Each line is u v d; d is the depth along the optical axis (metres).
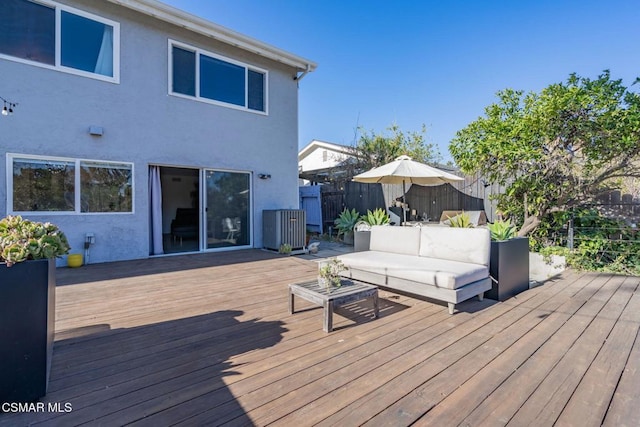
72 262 5.83
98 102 6.20
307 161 19.94
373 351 2.64
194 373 2.30
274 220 7.95
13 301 1.89
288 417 1.82
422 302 3.97
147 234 6.85
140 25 6.66
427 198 9.38
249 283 4.88
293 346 2.73
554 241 6.32
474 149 6.19
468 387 2.12
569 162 5.55
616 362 2.45
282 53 8.38
